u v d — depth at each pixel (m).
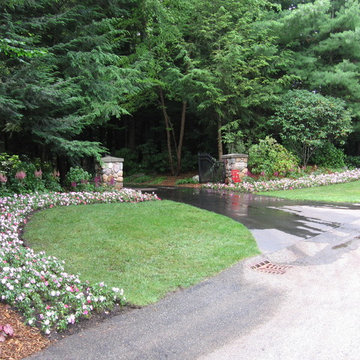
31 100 8.13
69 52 9.27
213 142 17.81
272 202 8.88
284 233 5.64
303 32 15.81
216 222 6.29
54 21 8.94
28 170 8.72
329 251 4.73
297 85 16.94
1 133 10.15
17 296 3.12
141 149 19.09
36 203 7.43
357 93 15.05
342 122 14.17
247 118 14.70
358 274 3.88
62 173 11.48
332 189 11.12
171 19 12.62
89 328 2.86
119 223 6.09
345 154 18.02
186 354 2.45
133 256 4.53
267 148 13.53
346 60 15.25
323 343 2.53
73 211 7.07
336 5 16.91
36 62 7.85
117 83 10.15
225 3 14.05
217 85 13.91
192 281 3.79
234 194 10.74
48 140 8.94
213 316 3.01
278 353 2.43
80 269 4.07
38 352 2.51
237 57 13.16
